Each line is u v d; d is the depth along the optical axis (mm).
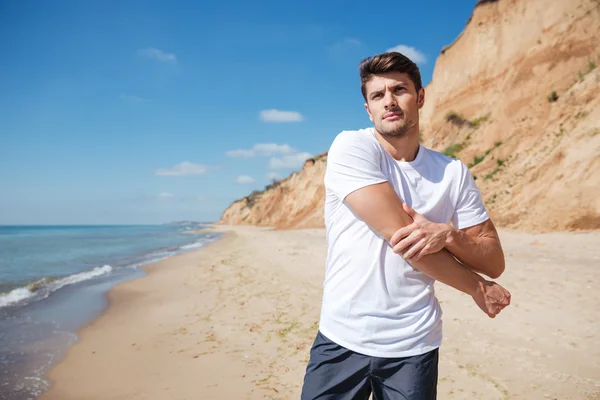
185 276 10266
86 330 5691
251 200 82938
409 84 1660
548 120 17531
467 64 26484
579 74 18938
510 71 22672
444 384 3375
